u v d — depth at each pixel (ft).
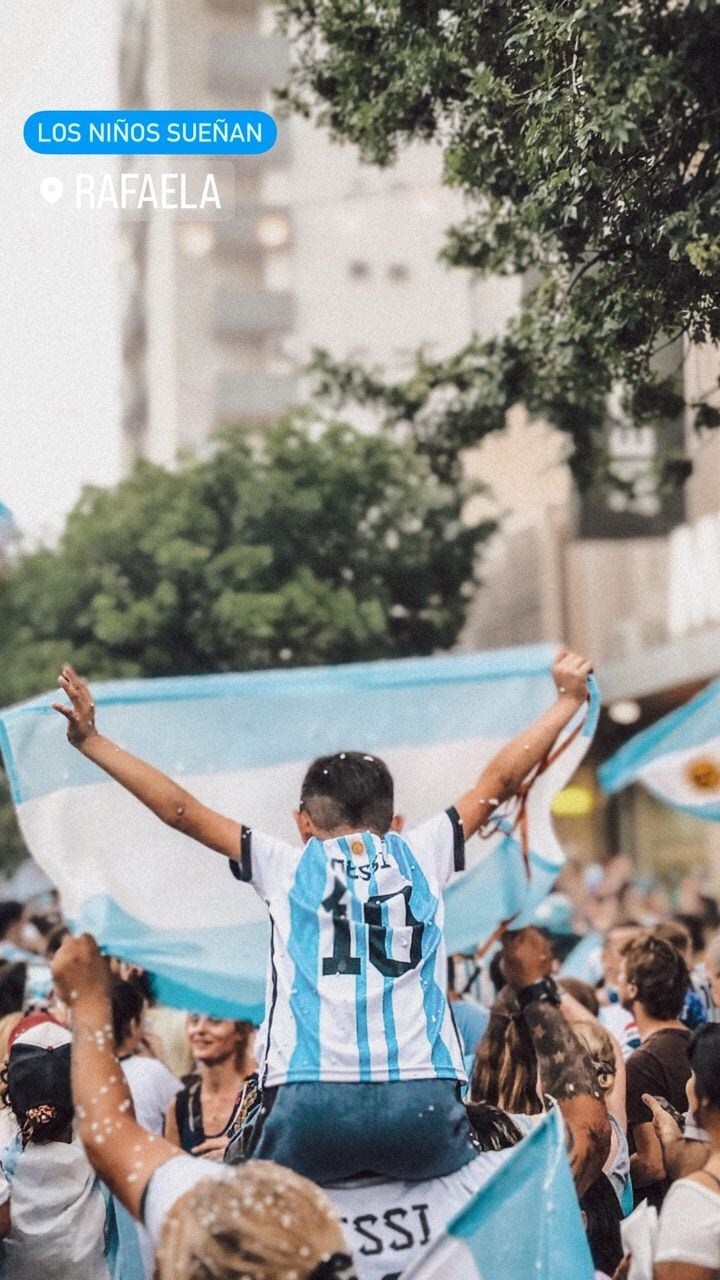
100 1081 8.84
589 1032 13.33
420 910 10.00
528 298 19.20
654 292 13.98
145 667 52.42
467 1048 16.38
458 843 10.57
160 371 134.31
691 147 13.17
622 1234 10.90
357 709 17.02
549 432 28.40
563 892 46.42
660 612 90.17
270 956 9.98
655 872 93.66
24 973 20.57
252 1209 7.83
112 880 15.46
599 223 13.67
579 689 11.16
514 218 17.79
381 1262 9.47
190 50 130.93
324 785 10.48
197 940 15.67
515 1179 9.05
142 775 10.23
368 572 51.26
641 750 26.03
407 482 51.80
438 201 45.37
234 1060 16.51
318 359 33.37
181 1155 8.63
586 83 12.59
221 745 16.74
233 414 132.77
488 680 17.30
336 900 9.83
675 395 18.88
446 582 52.44
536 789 14.35
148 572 53.62
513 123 14.58
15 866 70.49
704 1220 9.98
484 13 13.97
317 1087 9.39
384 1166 9.55
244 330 131.64
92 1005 9.13
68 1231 13.33
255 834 10.21
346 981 9.62
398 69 16.71
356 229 123.95
